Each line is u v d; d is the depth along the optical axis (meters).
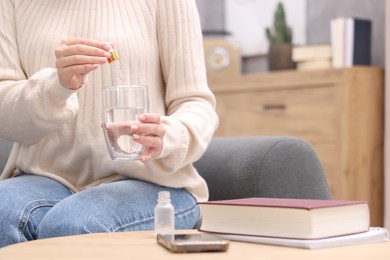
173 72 1.61
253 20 4.21
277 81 3.49
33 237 1.42
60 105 1.44
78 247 0.99
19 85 1.53
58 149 1.60
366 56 3.50
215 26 4.39
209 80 3.79
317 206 0.98
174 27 1.63
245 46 4.25
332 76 3.29
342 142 3.26
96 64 1.32
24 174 1.71
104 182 1.58
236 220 1.06
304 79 3.38
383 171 3.40
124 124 1.17
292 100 3.44
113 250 0.96
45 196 1.49
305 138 3.39
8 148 2.12
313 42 3.93
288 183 1.79
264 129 3.56
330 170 3.31
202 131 1.49
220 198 1.84
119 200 1.40
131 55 1.57
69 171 1.62
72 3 1.63
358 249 0.96
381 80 3.42
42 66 1.60
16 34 1.67
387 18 3.21
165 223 1.13
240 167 1.80
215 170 1.85
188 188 1.59
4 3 1.68
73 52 1.31
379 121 3.40
